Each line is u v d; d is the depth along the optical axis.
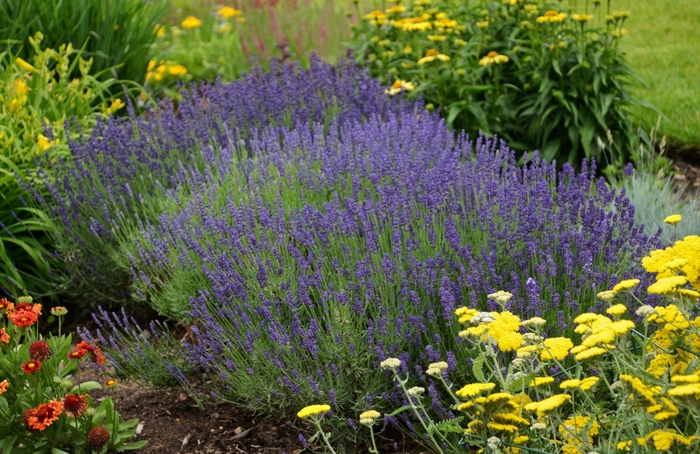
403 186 3.96
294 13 8.29
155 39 7.52
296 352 3.25
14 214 4.57
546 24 6.16
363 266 3.22
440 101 5.86
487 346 2.60
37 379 3.01
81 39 6.77
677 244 2.66
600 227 3.35
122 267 4.32
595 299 3.07
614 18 5.84
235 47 7.94
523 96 6.11
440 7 6.57
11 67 5.69
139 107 6.42
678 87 7.32
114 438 3.10
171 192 4.38
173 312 3.91
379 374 3.07
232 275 3.40
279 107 5.49
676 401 2.13
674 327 2.51
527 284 2.94
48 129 4.87
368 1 9.61
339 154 4.21
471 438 2.64
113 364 3.59
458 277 3.21
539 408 2.21
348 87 5.82
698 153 6.37
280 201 3.88
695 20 9.06
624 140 6.04
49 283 4.59
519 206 3.69
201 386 3.70
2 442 2.98
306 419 2.90
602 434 2.56
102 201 4.59
